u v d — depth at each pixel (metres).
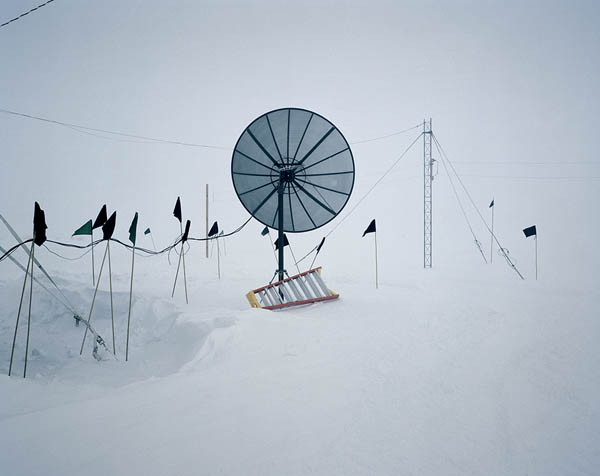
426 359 5.35
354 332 6.91
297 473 2.59
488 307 9.73
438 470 2.67
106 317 9.94
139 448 2.91
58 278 13.01
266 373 4.69
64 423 3.33
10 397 4.14
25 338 7.94
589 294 12.66
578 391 4.30
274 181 11.54
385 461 2.76
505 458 2.87
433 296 11.97
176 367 5.73
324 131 11.28
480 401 3.95
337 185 11.58
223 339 5.84
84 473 2.58
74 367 5.89
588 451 3.02
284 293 10.72
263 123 11.04
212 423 3.34
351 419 3.45
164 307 9.44
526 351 5.88
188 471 2.61
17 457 2.78
